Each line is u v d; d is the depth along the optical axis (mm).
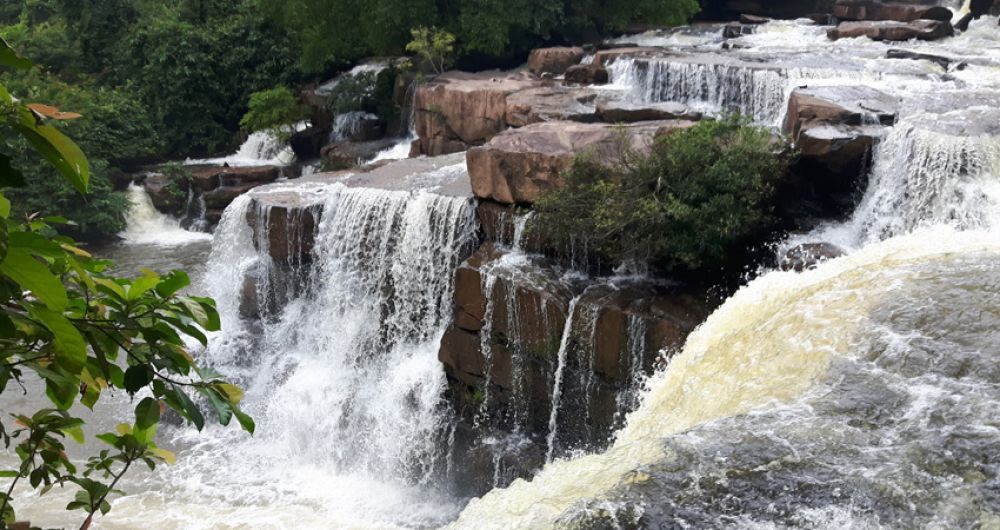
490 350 12102
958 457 4875
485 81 20422
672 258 11320
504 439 12023
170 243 23109
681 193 10977
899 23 22094
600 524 4500
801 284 8805
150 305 3459
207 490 12562
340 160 22844
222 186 24438
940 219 11164
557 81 20391
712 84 17344
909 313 6539
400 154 22312
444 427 12680
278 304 15914
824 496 4617
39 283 2574
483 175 12930
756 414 5684
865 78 16094
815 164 12078
